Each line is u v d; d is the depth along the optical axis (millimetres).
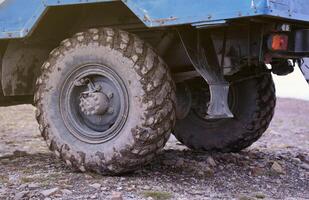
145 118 4824
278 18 4684
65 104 5219
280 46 4879
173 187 4816
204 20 4555
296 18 4805
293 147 8070
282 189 5152
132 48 4930
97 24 5652
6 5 5363
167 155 6148
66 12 5441
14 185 4809
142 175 5160
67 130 5203
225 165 5914
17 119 11914
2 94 6500
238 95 6328
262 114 6297
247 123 6309
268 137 9383
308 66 5512
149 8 4723
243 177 5492
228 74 5203
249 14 4406
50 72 5250
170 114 4926
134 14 5168
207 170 5379
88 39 5090
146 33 5535
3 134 9469
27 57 5938
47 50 5988
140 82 4848
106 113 5090
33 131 9930
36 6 5211
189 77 5523
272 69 5746
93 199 4363
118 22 5578
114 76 5008
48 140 5270
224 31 5008
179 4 4633
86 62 5105
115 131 4988
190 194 4637
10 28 5359
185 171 5426
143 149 4883
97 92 5094
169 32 5348
